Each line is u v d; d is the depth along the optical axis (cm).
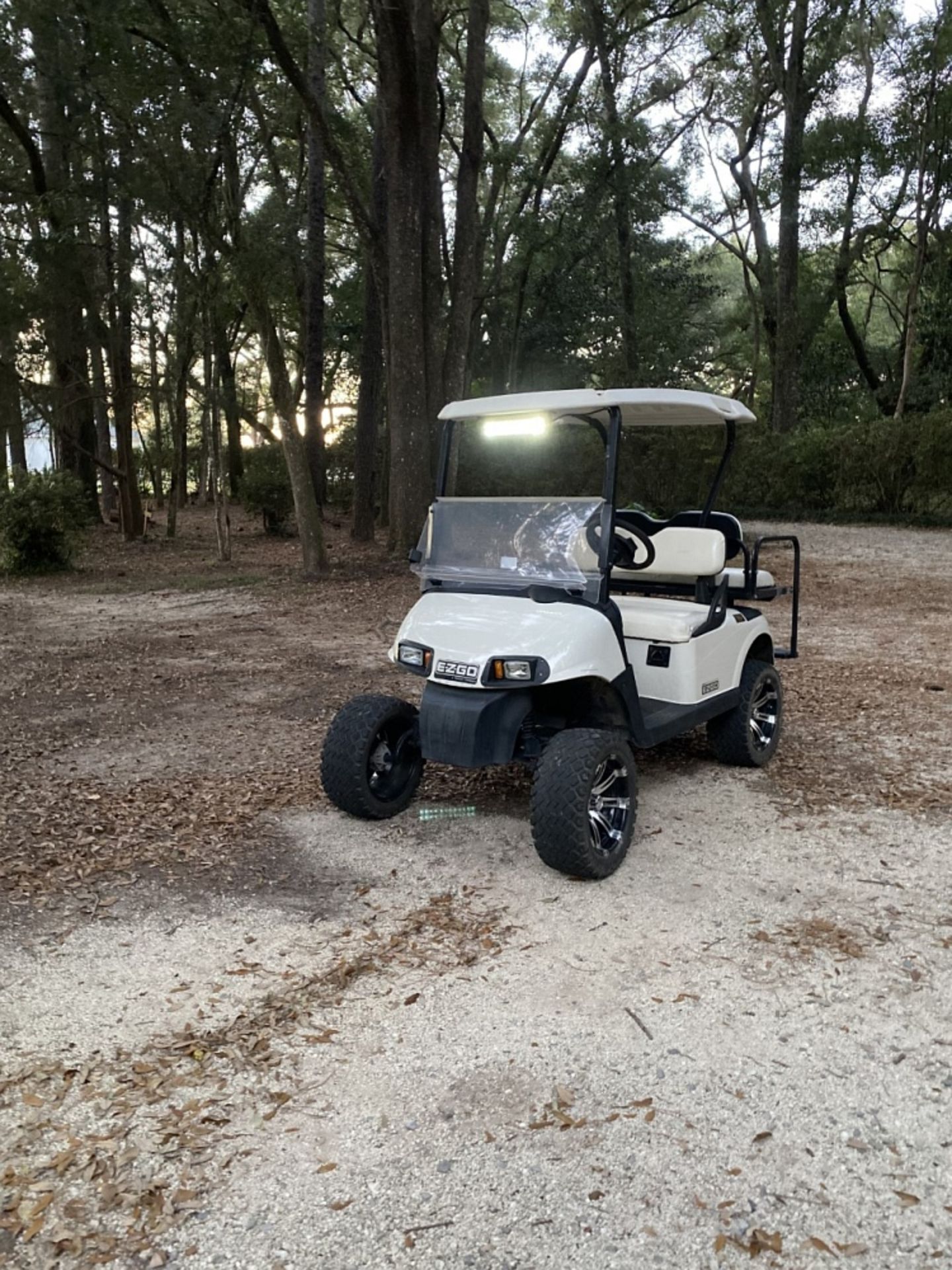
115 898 411
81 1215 239
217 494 1672
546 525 461
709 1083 285
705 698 511
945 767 567
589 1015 321
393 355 1485
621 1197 242
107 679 830
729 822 489
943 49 2169
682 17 2558
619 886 418
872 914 389
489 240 2628
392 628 1041
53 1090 286
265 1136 266
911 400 2752
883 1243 228
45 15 1323
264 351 1418
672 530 536
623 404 448
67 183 1569
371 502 1966
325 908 402
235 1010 327
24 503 1538
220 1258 226
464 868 438
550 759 411
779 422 2608
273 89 1430
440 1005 328
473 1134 265
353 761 472
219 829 488
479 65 1571
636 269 2752
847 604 1158
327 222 2855
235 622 1108
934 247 2772
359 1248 228
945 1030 309
